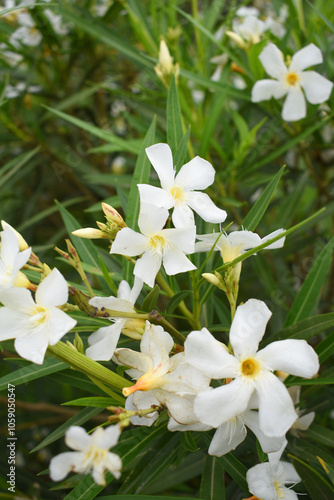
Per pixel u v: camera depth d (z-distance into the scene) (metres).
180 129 0.36
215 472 0.33
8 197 0.60
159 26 0.56
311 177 0.56
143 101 0.52
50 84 0.62
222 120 0.47
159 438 0.33
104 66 0.64
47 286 0.26
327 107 0.48
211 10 0.52
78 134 0.64
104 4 0.62
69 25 0.57
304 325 0.32
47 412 0.59
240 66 0.47
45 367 0.32
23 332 0.26
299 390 0.35
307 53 0.43
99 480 0.24
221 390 0.26
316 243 0.59
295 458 0.33
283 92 0.44
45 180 0.62
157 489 0.38
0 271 0.28
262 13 0.69
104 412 0.49
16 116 0.59
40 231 0.72
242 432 0.28
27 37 0.59
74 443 0.24
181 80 0.48
